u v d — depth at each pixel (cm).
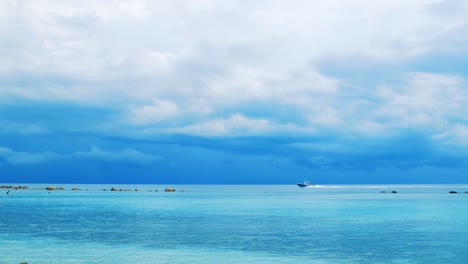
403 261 3872
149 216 7912
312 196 17900
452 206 10631
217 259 3962
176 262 3841
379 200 13950
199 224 6594
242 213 8625
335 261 3884
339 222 6850
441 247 4509
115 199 14112
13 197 15088
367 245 4656
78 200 13388
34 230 5828
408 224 6531
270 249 4447
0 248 4472
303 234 5478
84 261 3850
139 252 4269
